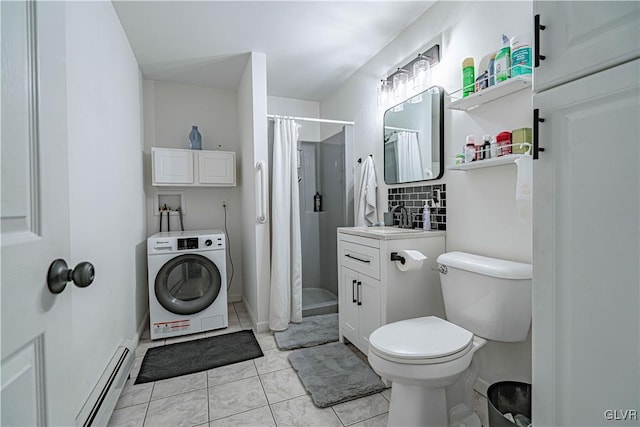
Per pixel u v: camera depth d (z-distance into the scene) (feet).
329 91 11.09
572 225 2.24
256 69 8.20
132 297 7.15
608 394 2.06
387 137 7.71
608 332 2.05
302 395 5.24
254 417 4.70
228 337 7.73
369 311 5.97
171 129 10.19
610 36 2.00
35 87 1.81
